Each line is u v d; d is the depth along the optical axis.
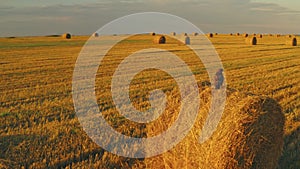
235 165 5.75
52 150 7.90
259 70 21.23
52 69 22.16
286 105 12.23
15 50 36.88
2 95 14.05
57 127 9.58
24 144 8.20
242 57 29.28
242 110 5.97
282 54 32.47
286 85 16.11
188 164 6.31
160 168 6.98
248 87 15.50
